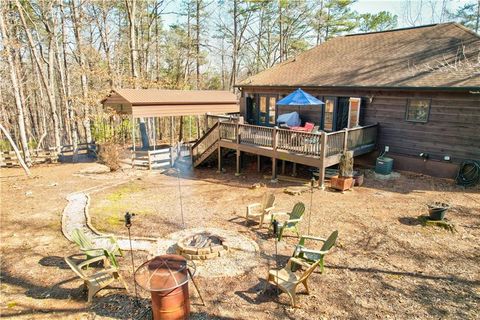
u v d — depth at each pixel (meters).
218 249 6.69
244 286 5.73
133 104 14.71
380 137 13.55
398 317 4.86
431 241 7.20
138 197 11.05
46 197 11.12
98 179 13.79
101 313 5.11
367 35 18.31
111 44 30.94
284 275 5.57
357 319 4.84
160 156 15.84
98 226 8.41
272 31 35.88
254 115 18.86
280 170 14.05
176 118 31.00
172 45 32.94
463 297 5.29
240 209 9.60
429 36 14.89
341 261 6.47
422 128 12.21
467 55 12.05
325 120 15.38
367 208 9.23
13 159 16.97
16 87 16.59
